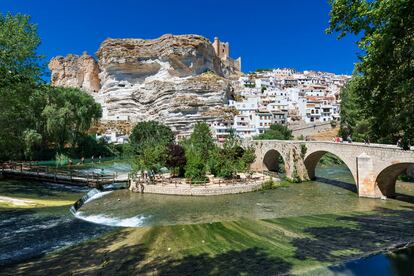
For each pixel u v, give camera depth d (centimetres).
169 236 1978
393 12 997
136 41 14738
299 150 4466
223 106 11981
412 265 1460
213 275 1395
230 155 4522
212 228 2142
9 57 3091
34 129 6444
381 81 1239
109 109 13688
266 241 1845
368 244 1758
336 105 11281
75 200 3006
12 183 3838
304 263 1514
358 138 5116
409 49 1020
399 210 2570
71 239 1945
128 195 3578
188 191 3534
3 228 2106
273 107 11300
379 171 3033
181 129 11400
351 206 2795
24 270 1490
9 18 3209
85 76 16925
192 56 14062
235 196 3469
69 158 7000
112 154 8444
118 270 1464
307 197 3322
